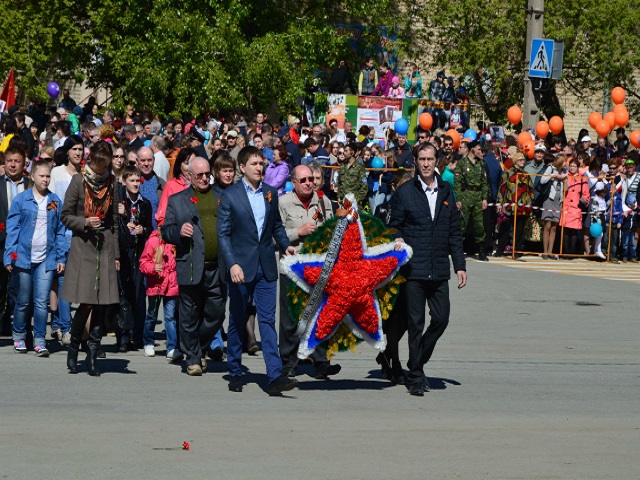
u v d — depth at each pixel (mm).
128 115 45500
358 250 18797
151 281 21672
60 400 17422
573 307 29750
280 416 16703
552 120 46000
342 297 18641
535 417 17281
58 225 21453
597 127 46625
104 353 21469
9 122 34469
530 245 41875
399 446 14969
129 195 21531
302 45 54750
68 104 48844
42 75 61500
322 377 20031
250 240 18188
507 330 26109
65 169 23578
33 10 59062
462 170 37969
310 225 19609
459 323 26922
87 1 59469
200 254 19469
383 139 48406
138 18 55031
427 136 40688
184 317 19781
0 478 12859
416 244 18609
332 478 13250
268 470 13523
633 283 34969
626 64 59375
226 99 51875
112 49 56688
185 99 52750
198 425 15922
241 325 18484
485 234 39438
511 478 13523
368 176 39000
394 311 19531
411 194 18703
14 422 15773
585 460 14555
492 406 18016
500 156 42281
